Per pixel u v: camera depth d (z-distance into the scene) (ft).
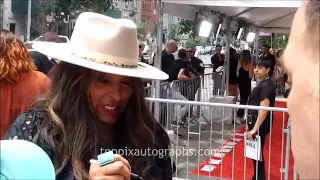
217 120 26.18
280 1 16.96
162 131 5.80
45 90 5.33
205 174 17.62
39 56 13.97
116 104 4.96
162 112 18.85
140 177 5.03
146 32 23.04
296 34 2.02
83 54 4.80
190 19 22.66
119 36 4.79
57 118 4.66
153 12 21.03
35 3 29.89
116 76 4.89
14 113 8.57
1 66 8.41
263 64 15.79
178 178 16.55
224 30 30.81
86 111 4.81
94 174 3.97
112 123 5.14
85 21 4.93
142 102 5.34
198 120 22.54
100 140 4.99
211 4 17.90
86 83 4.85
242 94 32.22
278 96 31.32
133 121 5.30
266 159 19.76
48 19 29.19
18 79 8.63
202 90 29.53
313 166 1.86
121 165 3.99
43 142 4.53
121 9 24.82
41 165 2.98
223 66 34.06
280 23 37.04
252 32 38.19
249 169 18.22
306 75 1.90
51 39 19.07
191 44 32.35
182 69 25.53
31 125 4.65
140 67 5.29
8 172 2.84
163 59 26.37
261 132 15.38
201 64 30.12
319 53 1.89
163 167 5.69
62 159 4.55
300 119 1.91
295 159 1.97
